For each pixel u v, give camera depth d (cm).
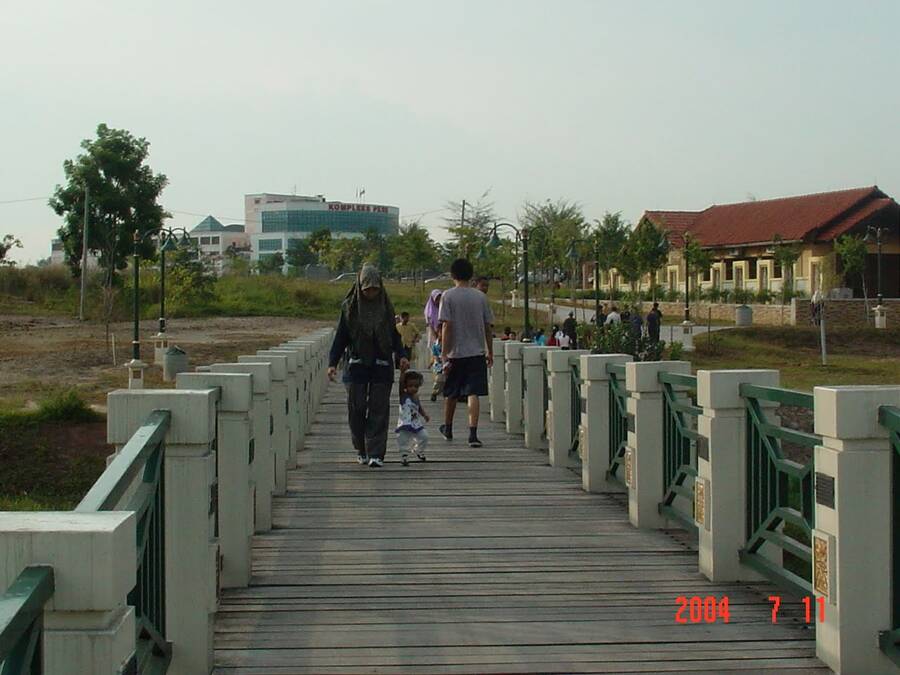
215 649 573
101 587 298
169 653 506
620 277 6988
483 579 714
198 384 673
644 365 862
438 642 586
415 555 779
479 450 1303
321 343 1978
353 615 634
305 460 1227
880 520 525
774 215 5981
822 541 541
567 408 1168
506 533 848
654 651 570
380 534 845
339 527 871
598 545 809
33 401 2297
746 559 687
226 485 686
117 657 313
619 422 987
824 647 544
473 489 1040
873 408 521
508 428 1480
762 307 5228
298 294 6612
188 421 518
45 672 305
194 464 522
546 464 1192
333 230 14825
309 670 542
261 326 5325
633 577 718
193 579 523
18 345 3962
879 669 525
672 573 727
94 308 5597
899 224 5394
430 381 2417
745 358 4147
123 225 5866
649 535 843
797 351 4375
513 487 1050
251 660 557
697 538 823
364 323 1148
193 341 4253
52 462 1812
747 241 5862
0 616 241
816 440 576
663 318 5775
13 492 1712
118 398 514
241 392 682
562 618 627
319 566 747
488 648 576
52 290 6600
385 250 8856
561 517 911
